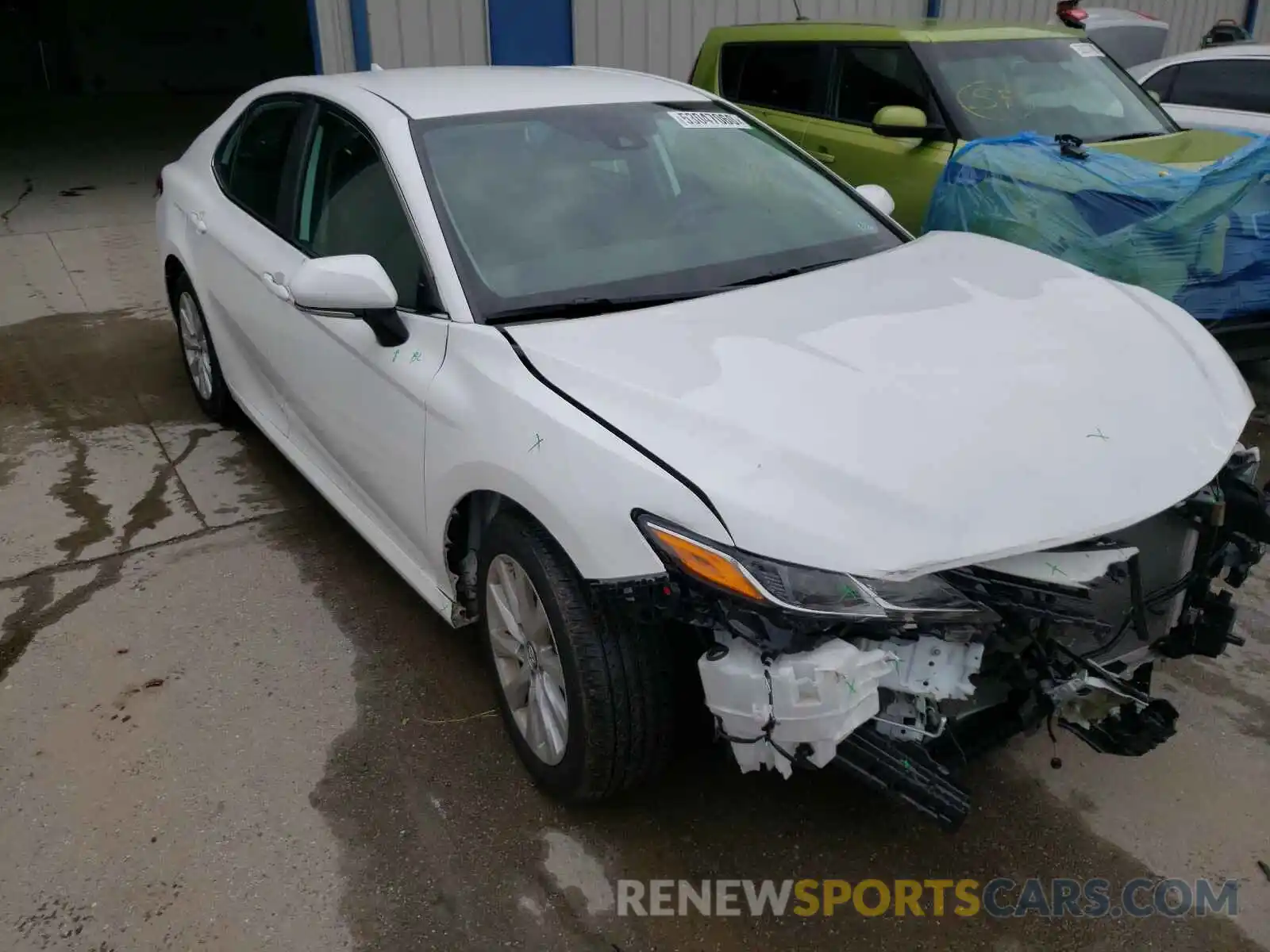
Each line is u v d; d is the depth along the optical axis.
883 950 2.23
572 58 9.58
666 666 2.31
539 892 2.37
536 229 2.90
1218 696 3.01
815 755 1.98
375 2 8.50
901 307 2.70
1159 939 2.24
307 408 3.46
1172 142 5.48
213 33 20.12
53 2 19.12
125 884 2.39
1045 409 2.28
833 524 1.98
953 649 2.02
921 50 5.65
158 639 3.29
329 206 3.32
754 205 3.27
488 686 3.07
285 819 2.58
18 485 4.32
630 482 2.12
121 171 11.23
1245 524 2.43
